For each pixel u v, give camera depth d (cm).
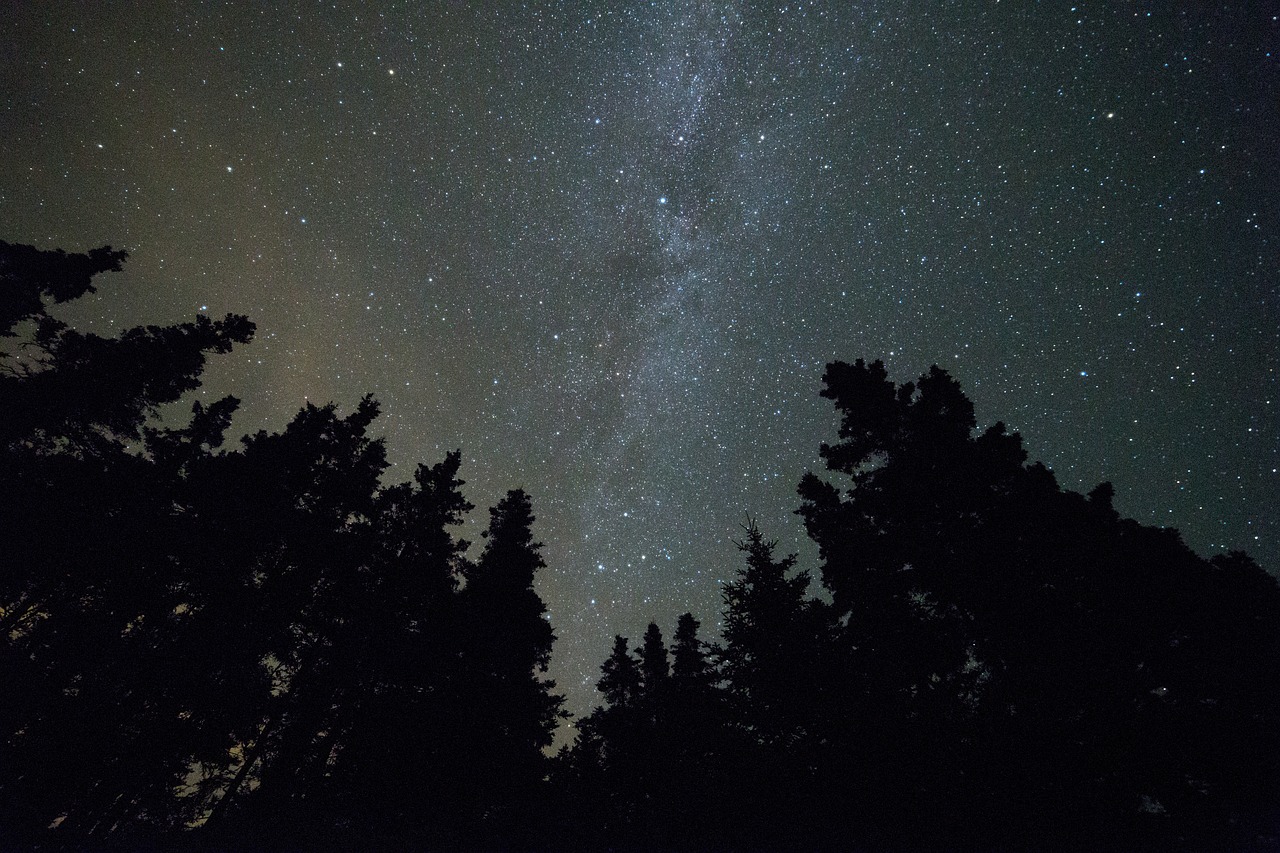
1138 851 749
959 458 1091
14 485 1152
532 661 1599
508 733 1379
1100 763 809
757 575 1232
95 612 1142
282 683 1232
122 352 1370
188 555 1183
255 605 1212
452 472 1656
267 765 1121
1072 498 1032
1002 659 934
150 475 1295
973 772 836
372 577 1407
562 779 1559
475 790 1216
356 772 1158
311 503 1417
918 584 1037
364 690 1248
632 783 1540
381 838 1080
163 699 1059
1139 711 833
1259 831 755
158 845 987
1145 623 889
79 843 942
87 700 1011
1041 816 785
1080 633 883
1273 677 838
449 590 1512
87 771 951
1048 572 958
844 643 1062
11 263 1288
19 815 905
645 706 1728
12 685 983
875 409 1185
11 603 1155
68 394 1287
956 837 802
